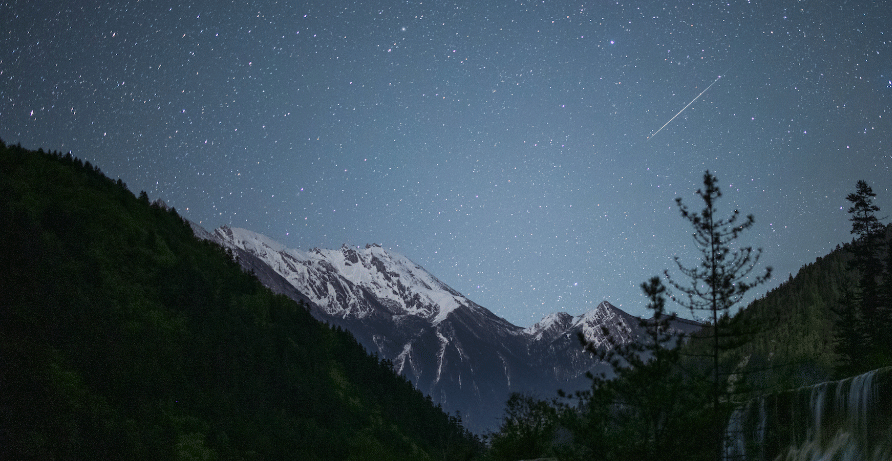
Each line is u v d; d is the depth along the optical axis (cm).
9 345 8806
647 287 2988
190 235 17012
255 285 16450
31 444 7381
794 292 13175
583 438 2875
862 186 8688
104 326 10481
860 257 8656
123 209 14975
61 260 11588
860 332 7219
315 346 15338
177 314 12400
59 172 14700
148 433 8825
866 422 3612
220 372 11388
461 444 10381
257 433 10444
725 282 3022
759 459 3662
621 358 2873
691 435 2767
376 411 14062
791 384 4178
